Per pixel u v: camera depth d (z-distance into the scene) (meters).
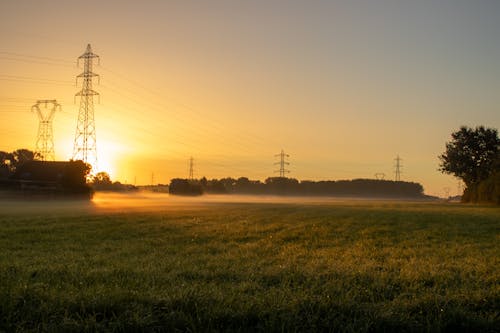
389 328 7.32
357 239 21.66
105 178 164.75
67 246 17.69
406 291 9.58
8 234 22.22
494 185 86.81
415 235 23.59
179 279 10.58
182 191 167.38
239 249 17.19
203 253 16.00
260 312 7.52
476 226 29.62
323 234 23.62
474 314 7.93
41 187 96.00
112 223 29.30
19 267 12.02
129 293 8.36
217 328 7.03
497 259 14.85
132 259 14.06
